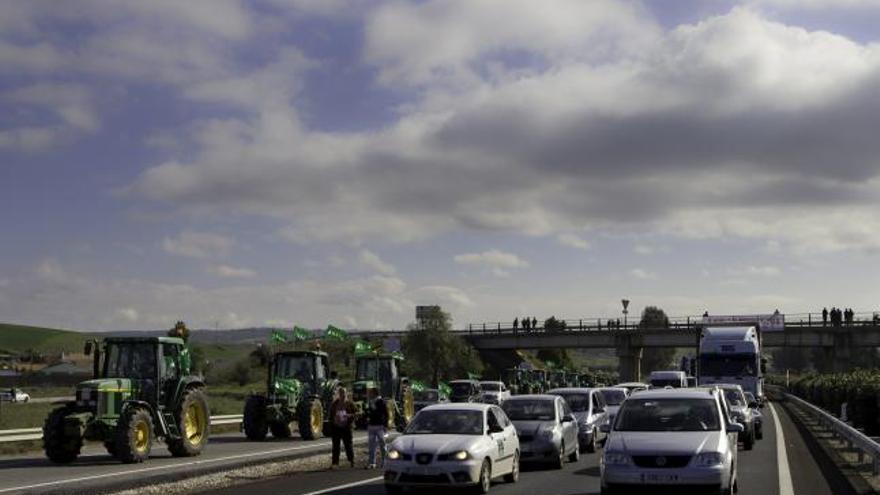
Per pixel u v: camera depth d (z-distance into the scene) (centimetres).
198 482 1859
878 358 11825
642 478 1369
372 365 3788
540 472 2050
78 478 1812
